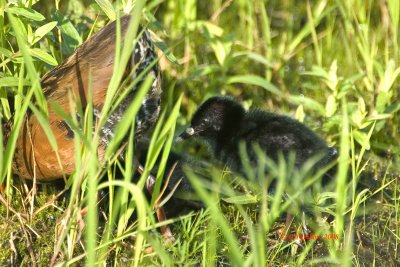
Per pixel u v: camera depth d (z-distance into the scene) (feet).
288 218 38.34
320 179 40.78
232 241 28.78
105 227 36.29
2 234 36.50
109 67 35.96
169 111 46.80
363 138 42.88
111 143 30.63
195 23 49.26
